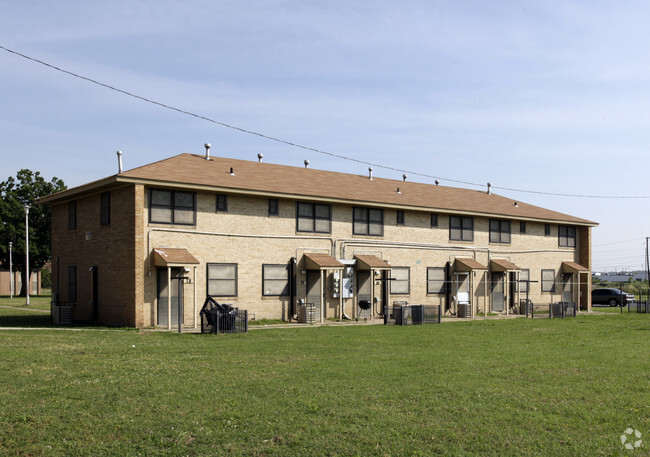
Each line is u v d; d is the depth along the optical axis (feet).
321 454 28.14
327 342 65.72
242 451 28.40
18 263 223.92
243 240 91.71
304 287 98.17
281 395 38.29
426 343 66.59
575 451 29.09
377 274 107.76
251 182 94.53
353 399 37.45
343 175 122.01
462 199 129.80
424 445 29.53
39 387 39.11
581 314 127.85
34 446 28.68
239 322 76.74
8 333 68.95
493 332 81.30
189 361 50.70
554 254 138.92
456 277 119.14
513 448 29.30
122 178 78.79
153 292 81.97
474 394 39.40
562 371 48.47
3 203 216.13
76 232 95.61
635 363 52.90
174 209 84.74
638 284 280.92
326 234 101.50
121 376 43.09
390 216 110.73
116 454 28.02
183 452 28.25
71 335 68.49
